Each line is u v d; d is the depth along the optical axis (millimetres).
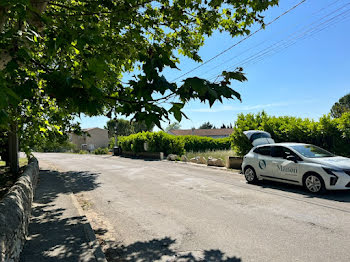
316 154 8062
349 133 9383
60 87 2021
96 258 3590
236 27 5980
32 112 6660
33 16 2314
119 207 6617
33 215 5727
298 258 3570
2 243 2773
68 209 6211
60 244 4094
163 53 2121
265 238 4293
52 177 12227
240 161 13172
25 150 9469
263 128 12398
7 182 10602
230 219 5316
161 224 5195
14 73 2162
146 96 2062
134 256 3859
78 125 8906
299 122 11328
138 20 5219
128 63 5895
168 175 12031
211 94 1760
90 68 2037
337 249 3793
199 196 7453
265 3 4789
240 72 1938
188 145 31031
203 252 3877
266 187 8508
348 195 7027
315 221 5004
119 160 23047
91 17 4148
